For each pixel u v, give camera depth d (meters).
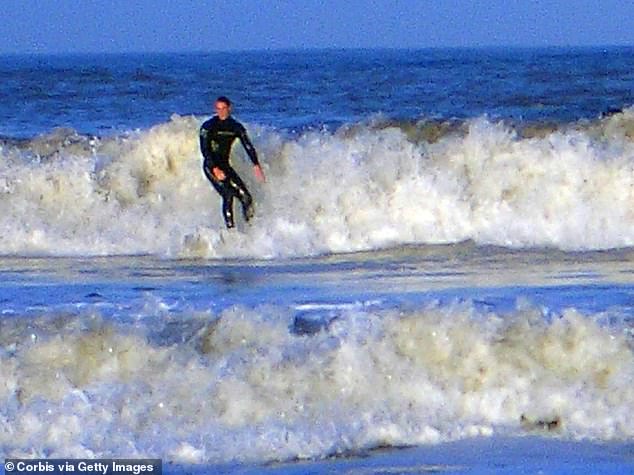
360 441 32.03
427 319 35.12
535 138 62.62
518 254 55.81
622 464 30.38
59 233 59.19
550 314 35.81
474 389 33.75
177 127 63.28
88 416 32.25
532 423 33.28
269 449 31.34
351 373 33.56
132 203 61.22
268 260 55.94
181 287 48.78
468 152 60.91
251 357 33.88
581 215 59.47
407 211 59.78
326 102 147.75
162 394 32.81
